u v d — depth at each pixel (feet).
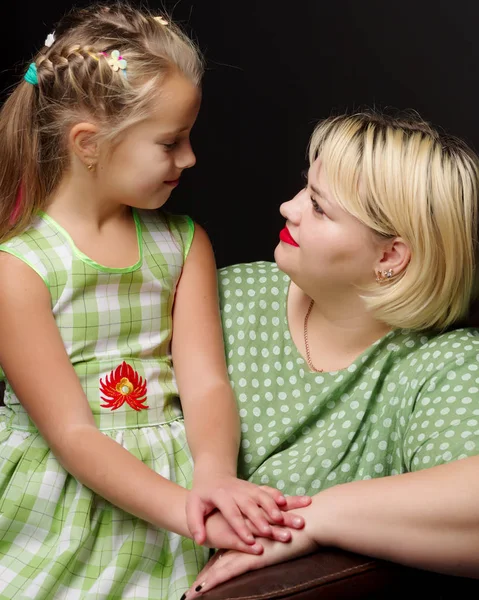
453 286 4.43
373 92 9.36
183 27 9.61
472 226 4.42
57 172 4.58
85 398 4.45
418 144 4.37
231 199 9.68
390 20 9.22
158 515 4.17
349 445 4.51
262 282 5.18
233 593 3.72
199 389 4.71
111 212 4.71
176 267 4.91
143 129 4.42
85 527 4.37
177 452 4.72
